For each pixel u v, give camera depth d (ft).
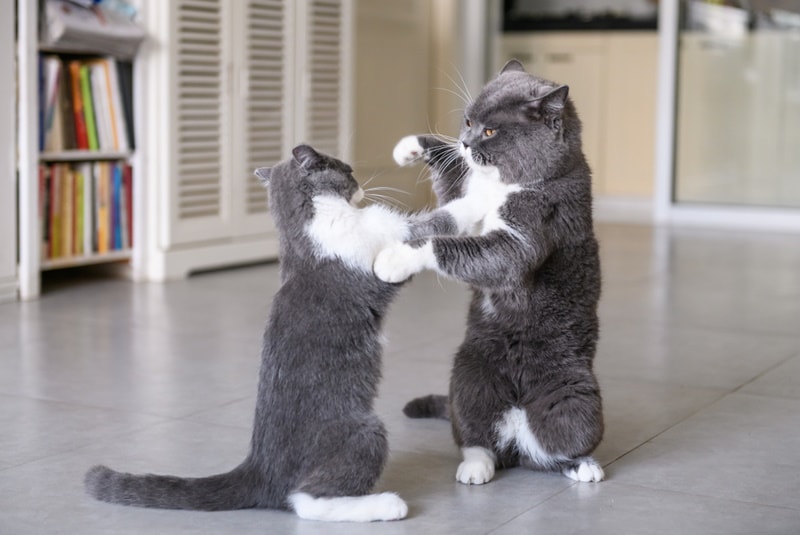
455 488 7.79
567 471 8.04
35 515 7.09
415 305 14.87
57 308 14.05
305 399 6.96
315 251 7.10
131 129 15.87
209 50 16.61
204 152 16.75
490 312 8.15
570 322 8.05
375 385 7.13
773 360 11.95
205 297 15.02
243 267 17.61
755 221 23.66
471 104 7.93
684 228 23.31
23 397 9.98
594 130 26.86
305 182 7.21
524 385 8.08
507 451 8.22
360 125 23.02
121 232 15.96
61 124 14.88
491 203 7.83
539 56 27.27
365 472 6.95
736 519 7.23
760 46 23.67
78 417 9.39
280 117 18.02
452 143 8.40
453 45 25.73
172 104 16.03
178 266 16.42
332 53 18.90
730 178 24.22
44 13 14.33
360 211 7.34
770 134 23.81
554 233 7.77
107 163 15.70
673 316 14.23
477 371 8.13
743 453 8.70
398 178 23.84
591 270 8.13
